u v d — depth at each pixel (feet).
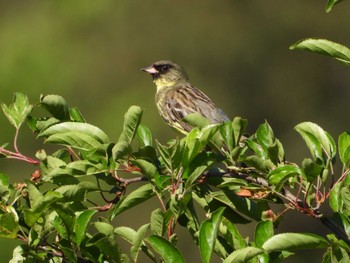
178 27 94.63
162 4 94.94
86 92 89.86
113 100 90.02
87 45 92.38
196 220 20.49
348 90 93.09
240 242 19.40
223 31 94.63
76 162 20.11
